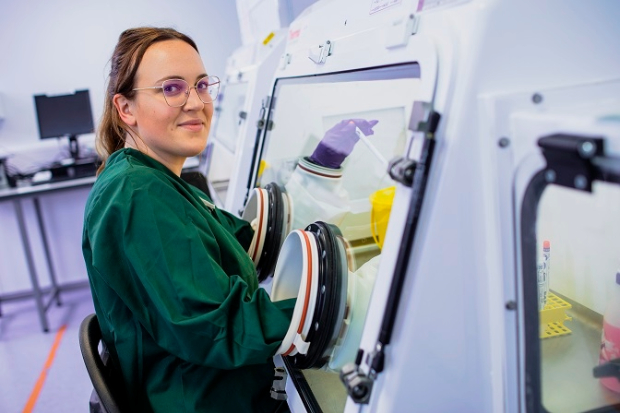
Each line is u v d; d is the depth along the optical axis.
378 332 0.74
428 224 0.68
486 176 0.67
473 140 0.66
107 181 1.04
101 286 1.07
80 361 3.10
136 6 4.28
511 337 0.69
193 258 0.96
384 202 1.12
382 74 0.94
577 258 1.09
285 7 2.04
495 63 0.66
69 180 3.61
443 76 0.69
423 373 0.72
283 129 1.74
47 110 3.98
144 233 0.96
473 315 0.72
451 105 0.67
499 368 0.71
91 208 1.03
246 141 1.99
